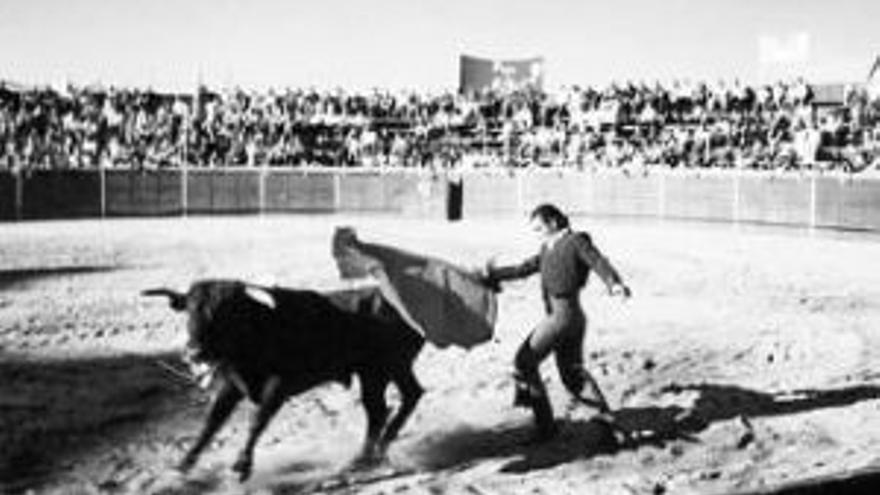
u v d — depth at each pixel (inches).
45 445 303.7
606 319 553.3
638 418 338.0
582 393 297.1
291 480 274.5
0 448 298.4
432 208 1229.7
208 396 363.9
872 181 995.9
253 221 1180.5
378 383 282.8
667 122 1227.9
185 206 1245.7
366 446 284.0
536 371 296.4
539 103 1295.5
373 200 1259.8
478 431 323.9
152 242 920.3
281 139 1298.0
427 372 408.5
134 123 1264.8
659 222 1143.6
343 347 271.0
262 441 311.6
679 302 617.9
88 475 278.1
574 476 276.1
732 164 1136.8
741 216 1090.7
